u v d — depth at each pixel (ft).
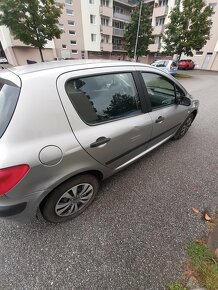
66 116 4.95
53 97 4.75
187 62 81.46
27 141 4.31
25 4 35.42
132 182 8.41
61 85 4.92
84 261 5.29
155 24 91.56
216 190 8.02
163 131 9.21
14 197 4.44
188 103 9.36
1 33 81.66
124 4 100.68
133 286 4.76
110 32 97.60
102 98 5.95
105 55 106.63
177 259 5.31
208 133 13.57
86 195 6.56
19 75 4.71
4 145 4.09
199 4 46.68
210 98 25.32
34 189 4.68
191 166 9.62
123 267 5.15
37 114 4.47
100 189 7.95
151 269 5.09
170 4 82.74
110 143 6.07
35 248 5.60
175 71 53.98
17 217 4.84
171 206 7.17
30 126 4.36
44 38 40.29
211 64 85.76
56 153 4.70
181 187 8.16
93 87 5.69
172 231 6.17
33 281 4.84
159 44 92.17
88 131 5.41
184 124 11.64
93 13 88.89
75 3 83.10
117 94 6.41
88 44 94.84
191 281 4.78
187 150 11.12
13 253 5.45
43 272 5.03
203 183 8.43
